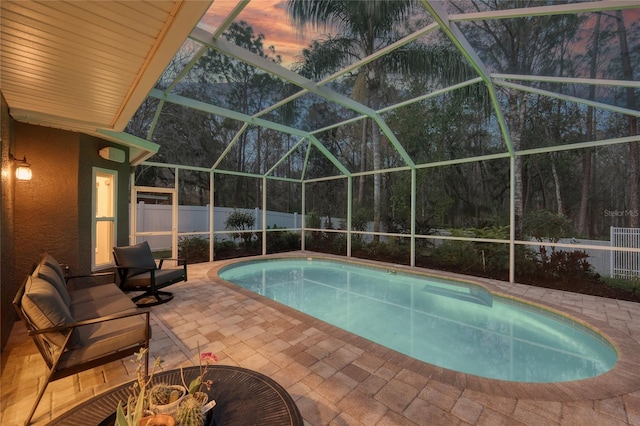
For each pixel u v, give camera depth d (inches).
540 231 257.6
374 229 386.3
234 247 379.9
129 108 131.3
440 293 249.4
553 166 316.5
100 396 67.3
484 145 348.5
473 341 161.8
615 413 85.7
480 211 351.3
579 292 212.1
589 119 298.0
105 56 89.4
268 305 180.1
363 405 88.4
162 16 71.2
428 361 140.7
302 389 96.2
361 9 241.9
